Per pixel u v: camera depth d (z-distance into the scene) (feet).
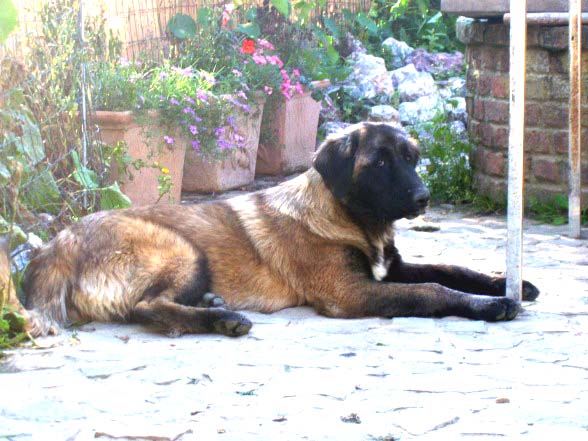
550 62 14.82
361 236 11.16
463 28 15.85
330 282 11.03
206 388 9.28
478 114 15.85
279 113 17.74
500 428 8.64
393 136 11.16
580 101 14.30
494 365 9.68
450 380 9.39
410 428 8.65
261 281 11.17
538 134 15.07
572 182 13.84
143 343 10.26
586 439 8.50
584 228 14.40
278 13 19.12
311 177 11.32
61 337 10.35
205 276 10.99
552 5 14.92
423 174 16.30
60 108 12.93
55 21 13.07
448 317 10.81
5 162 11.27
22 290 10.89
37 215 12.31
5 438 8.55
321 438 8.54
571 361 9.74
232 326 10.39
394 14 25.34
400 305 10.84
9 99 11.60
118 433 8.58
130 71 15.42
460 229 14.48
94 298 10.69
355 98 21.45
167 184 14.53
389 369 9.60
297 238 11.14
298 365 9.69
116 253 10.76
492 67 15.51
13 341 10.13
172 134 15.31
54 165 12.58
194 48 17.60
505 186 15.42
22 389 9.27
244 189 17.02
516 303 10.71
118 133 14.62
